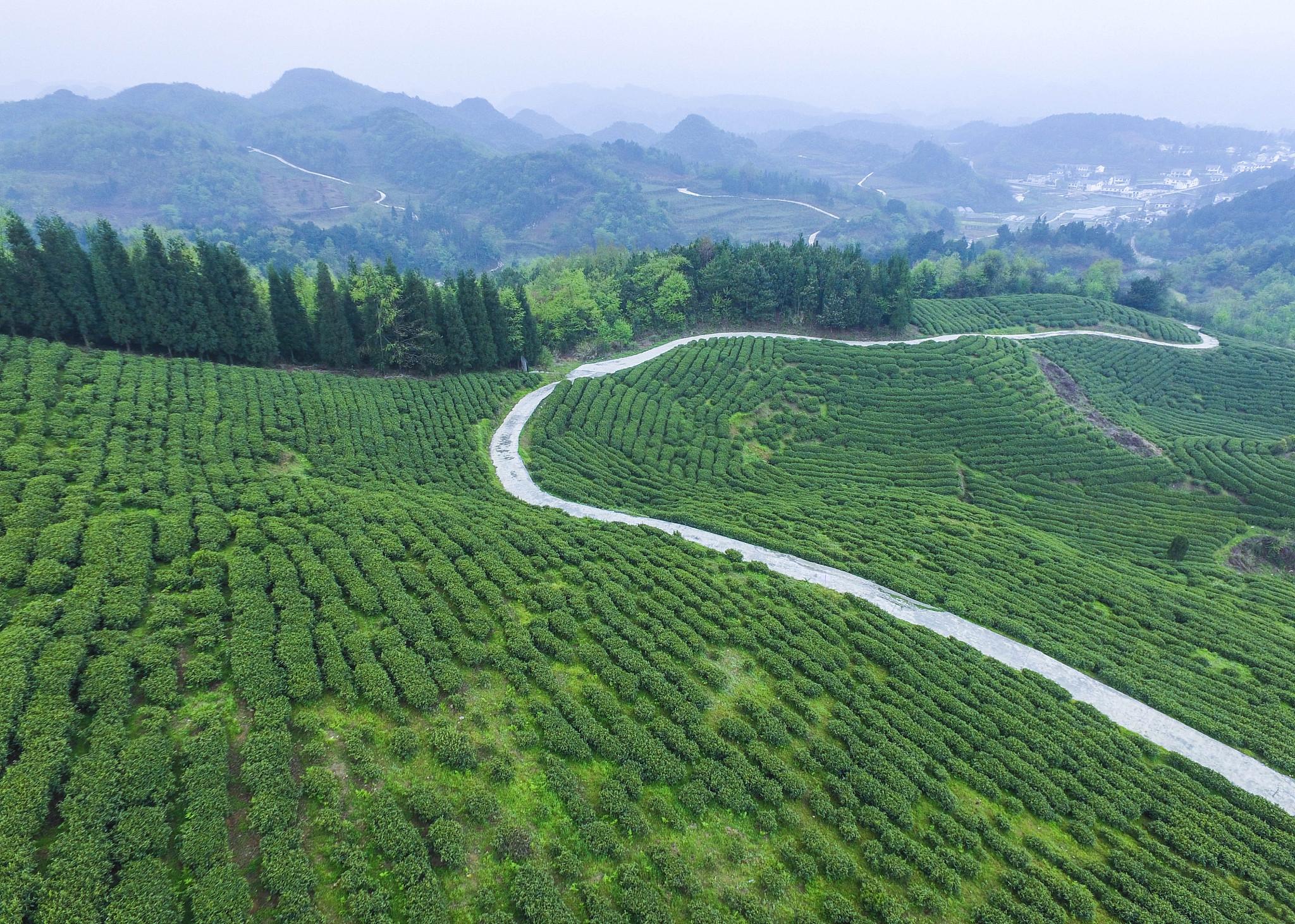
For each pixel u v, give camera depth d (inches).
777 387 3282.5
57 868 735.1
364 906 789.9
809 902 960.3
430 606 1336.1
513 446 2625.5
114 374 2068.2
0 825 756.6
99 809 802.8
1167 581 2257.6
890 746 1243.2
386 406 2573.8
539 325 3742.6
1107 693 1603.1
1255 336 5610.2
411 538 1579.7
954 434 3105.3
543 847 930.1
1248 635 1915.6
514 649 1274.6
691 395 3157.0
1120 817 1211.9
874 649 1525.6
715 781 1084.5
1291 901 1111.6
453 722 1081.4
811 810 1098.7
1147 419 3550.7
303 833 857.5
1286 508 2763.3
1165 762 1403.8
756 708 1272.1
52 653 995.9
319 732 997.8
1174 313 5698.8
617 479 2447.1
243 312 2556.6
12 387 1808.6
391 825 880.9
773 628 1531.7
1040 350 4015.8
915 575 1972.2
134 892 736.3
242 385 2330.2
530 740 1079.6
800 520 2265.0
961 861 1057.5
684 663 1360.7
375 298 2849.4
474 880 866.1
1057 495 2839.6
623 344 3912.4
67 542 1245.7
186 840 802.8
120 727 911.0
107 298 2290.8
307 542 1466.5
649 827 992.2
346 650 1170.0
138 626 1123.3
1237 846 1200.8
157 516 1434.5
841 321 3986.2
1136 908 1035.3
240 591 1239.5
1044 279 6008.9
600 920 852.0
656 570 1675.7
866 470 2827.3
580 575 1578.5
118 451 1691.7
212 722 964.0
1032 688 1523.1
